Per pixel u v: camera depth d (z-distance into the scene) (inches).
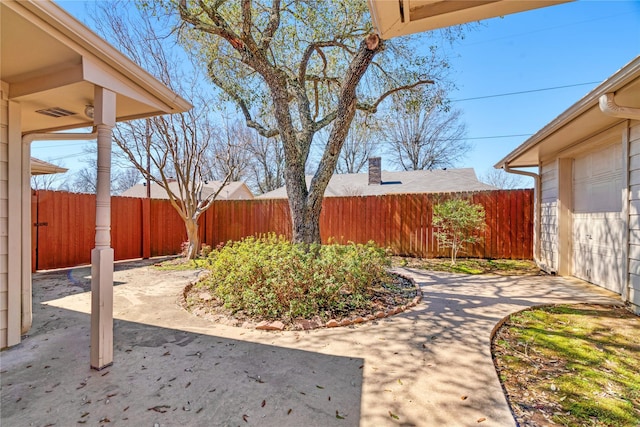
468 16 76.5
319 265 158.7
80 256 292.4
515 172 304.7
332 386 87.7
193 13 209.3
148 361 102.7
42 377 92.7
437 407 77.7
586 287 207.9
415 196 335.9
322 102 301.7
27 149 127.5
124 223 324.2
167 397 82.5
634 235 157.6
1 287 112.0
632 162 160.6
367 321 140.0
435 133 833.5
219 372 95.6
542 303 169.3
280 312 145.9
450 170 621.9
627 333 128.3
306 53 233.3
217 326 135.2
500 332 130.4
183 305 165.8
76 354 108.0
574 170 245.4
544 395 84.7
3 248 112.6
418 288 199.6
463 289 201.0
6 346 112.7
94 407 78.1
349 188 610.9
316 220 212.1
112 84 100.0
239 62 267.1
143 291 195.8
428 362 101.3
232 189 812.6
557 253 250.4
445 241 305.6
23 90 107.3
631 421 74.0
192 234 320.8
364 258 181.8
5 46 85.3
